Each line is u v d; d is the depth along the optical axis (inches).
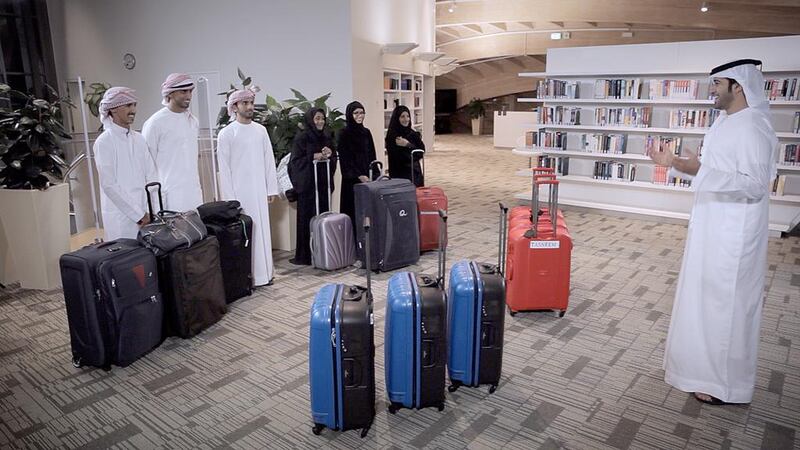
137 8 363.6
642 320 141.1
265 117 202.7
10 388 108.8
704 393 102.2
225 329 135.6
